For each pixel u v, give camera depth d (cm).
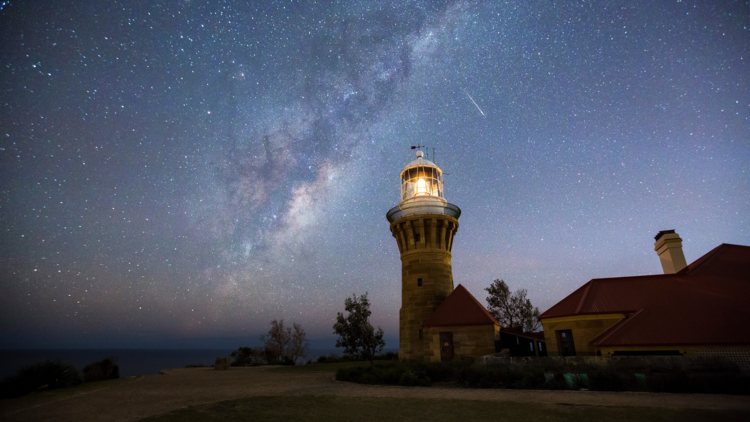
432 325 2673
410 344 3003
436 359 2588
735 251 2302
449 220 3309
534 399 1348
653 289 2192
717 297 1936
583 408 1172
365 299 3250
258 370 3409
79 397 1688
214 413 1259
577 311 2219
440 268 3191
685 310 1919
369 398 1486
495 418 1108
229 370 3469
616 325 1988
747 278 2022
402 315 3222
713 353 1669
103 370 2688
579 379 1549
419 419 1127
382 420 1123
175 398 1608
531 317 4441
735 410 1084
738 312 1786
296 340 5162
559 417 1087
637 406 1167
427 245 3244
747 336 1645
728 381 1360
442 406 1289
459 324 2600
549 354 2311
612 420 1034
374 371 2222
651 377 1454
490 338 2509
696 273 2217
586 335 2167
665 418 1023
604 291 2327
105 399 1612
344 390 1758
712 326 1755
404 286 3259
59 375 2081
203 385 2108
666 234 2670
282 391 1772
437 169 3706
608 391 1452
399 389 1747
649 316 1953
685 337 1739
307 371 3114
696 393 1359
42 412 1356
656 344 1756
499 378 1741
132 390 1906
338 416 1183
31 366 2025
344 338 3084
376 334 3150
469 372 1842
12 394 1772
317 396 1558
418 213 3316
